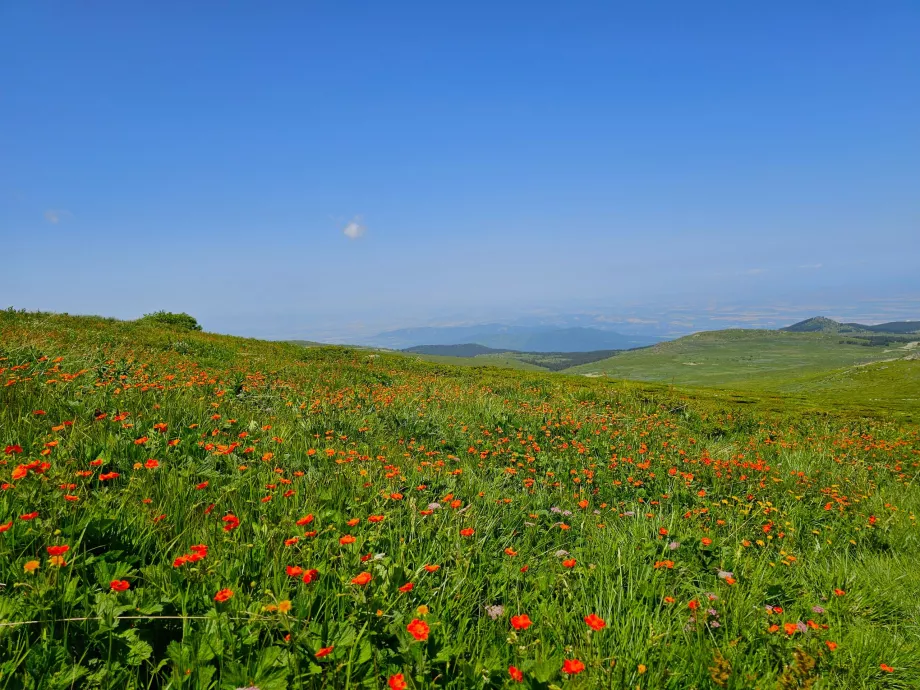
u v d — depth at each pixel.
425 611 2.88
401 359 35.03
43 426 5.67
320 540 3.80
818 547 6.08
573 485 7.46
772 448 13.63
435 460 7.84
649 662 3.09
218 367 18.55
